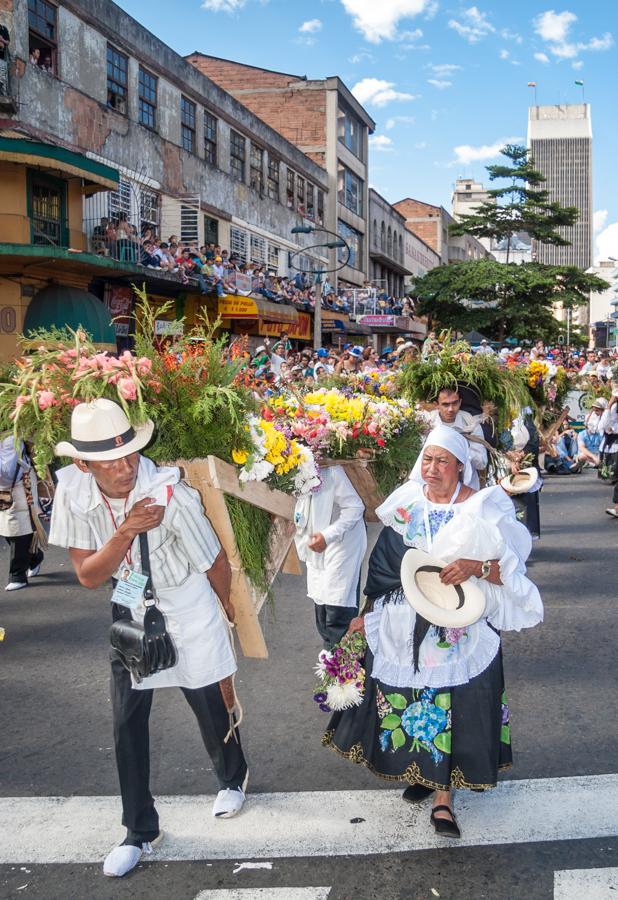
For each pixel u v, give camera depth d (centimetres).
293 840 338
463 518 325
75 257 1478
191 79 2281
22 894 308
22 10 1559
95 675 537
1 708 485
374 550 354
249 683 520
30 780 396
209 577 328
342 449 494
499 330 4969
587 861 321
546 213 5306
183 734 446
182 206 2266
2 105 1502
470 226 5197
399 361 730
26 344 353
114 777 399
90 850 335
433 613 317
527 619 337
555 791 374
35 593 739
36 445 332
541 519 1112
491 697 329
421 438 578
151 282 1820
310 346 2945
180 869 321
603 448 1401
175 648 320
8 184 1503
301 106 3825
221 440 372
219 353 388
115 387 320
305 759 413
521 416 792
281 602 709
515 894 302
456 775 327
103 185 1636
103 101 1844
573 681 519
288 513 420
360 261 4406
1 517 738
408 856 326
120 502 306
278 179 3094
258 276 2409
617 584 757
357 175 4259
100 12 1814
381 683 338
